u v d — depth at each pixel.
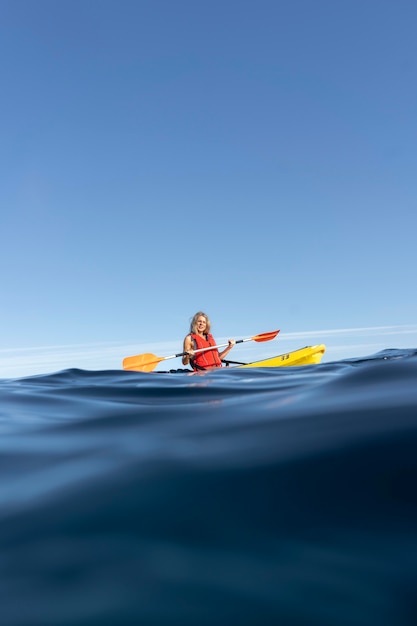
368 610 0.78
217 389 3.04
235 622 0.76
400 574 0.86
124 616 0.79
